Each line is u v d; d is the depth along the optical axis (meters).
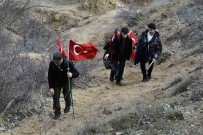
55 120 10.55
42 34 22.30
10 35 19.73
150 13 25.12
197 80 10.55
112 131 8.55
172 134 7.63
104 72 15.95
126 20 26.48
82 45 11.94
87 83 14.12
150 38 13.58
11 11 16.97
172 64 15.11
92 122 9.48
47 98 12.14
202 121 8.01
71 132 9.40
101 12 30.66
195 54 15.13
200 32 17.34
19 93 11.34
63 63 10.44
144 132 7.90
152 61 13.55
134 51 14.36
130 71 16.27
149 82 13.53
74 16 30.09
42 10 30.02
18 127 10.32
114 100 11.72
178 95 9.90
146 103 10.04
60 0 33.06
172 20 21.17
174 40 18.14
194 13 20.25
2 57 12.29
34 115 10.95
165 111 8.71
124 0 33.12
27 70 12.46
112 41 13.76
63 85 10.78
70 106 11.08
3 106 10.79
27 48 17.61
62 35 23.83
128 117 8.83
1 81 10.91
